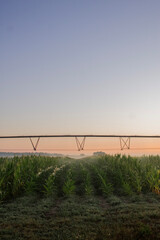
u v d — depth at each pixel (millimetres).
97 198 10914
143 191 11773
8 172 11211
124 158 19156
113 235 6176
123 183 12430
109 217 7793
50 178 12242
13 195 10406
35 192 11383
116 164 17266
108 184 12195
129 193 11023
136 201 10008
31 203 9633
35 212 8305
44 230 6750
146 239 5957
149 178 12797
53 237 6227
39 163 16500
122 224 7008
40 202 9727
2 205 9203
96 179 14711
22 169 12430
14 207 8984
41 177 13070
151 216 7684
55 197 10867
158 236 6039
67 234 6406
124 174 14000
